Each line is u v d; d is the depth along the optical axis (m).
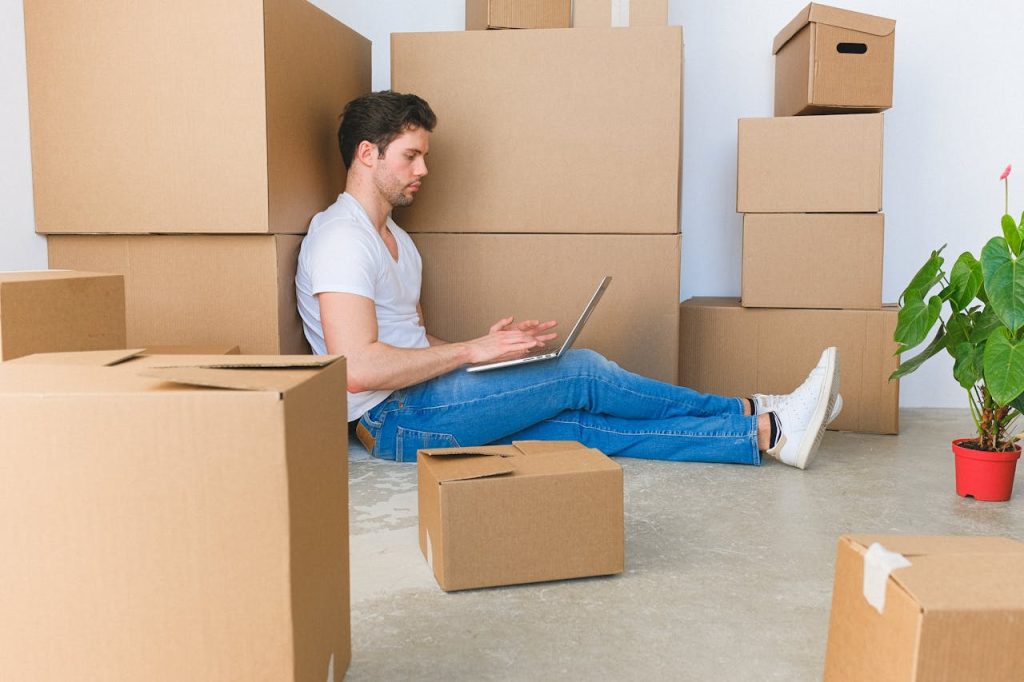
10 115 2.02
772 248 2.52
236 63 1.97
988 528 1.70
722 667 1.13
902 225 2.99
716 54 2.98
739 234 3.03
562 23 2.45
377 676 1.11
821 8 2.46
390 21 2.96
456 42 2.43
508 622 1.27
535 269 2.46
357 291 1.99
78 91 2.05
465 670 1.13
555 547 1.40
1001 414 1.90
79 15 2.03
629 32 2.38
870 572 0.88
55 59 2.05
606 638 1.22
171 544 0.82
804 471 2.11
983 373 1.81
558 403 2.10
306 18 2.18
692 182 3.02
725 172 3.01
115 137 2.04
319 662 0.95
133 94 2.03
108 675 0.83
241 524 0.82
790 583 1.41
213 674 0.83
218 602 0.83
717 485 1.97
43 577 0.82
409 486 1.94
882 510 1.80
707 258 3.05
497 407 2.07
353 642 1.20
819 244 2.50
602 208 2.43
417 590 1.38
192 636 0.83
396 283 2.18
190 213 2.03
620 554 1.43
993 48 2.92
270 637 0.83
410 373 2.00
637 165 2.41
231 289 2.08
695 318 2.61
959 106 2.95
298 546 0.86
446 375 2.09
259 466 0.81
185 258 2.09
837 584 0.98
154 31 2.00
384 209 2.19
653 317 2.45
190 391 0.81
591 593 1.37
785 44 2.76
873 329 2.50
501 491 1.37
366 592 1.38
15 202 2.04
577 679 1.10
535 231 2.46
